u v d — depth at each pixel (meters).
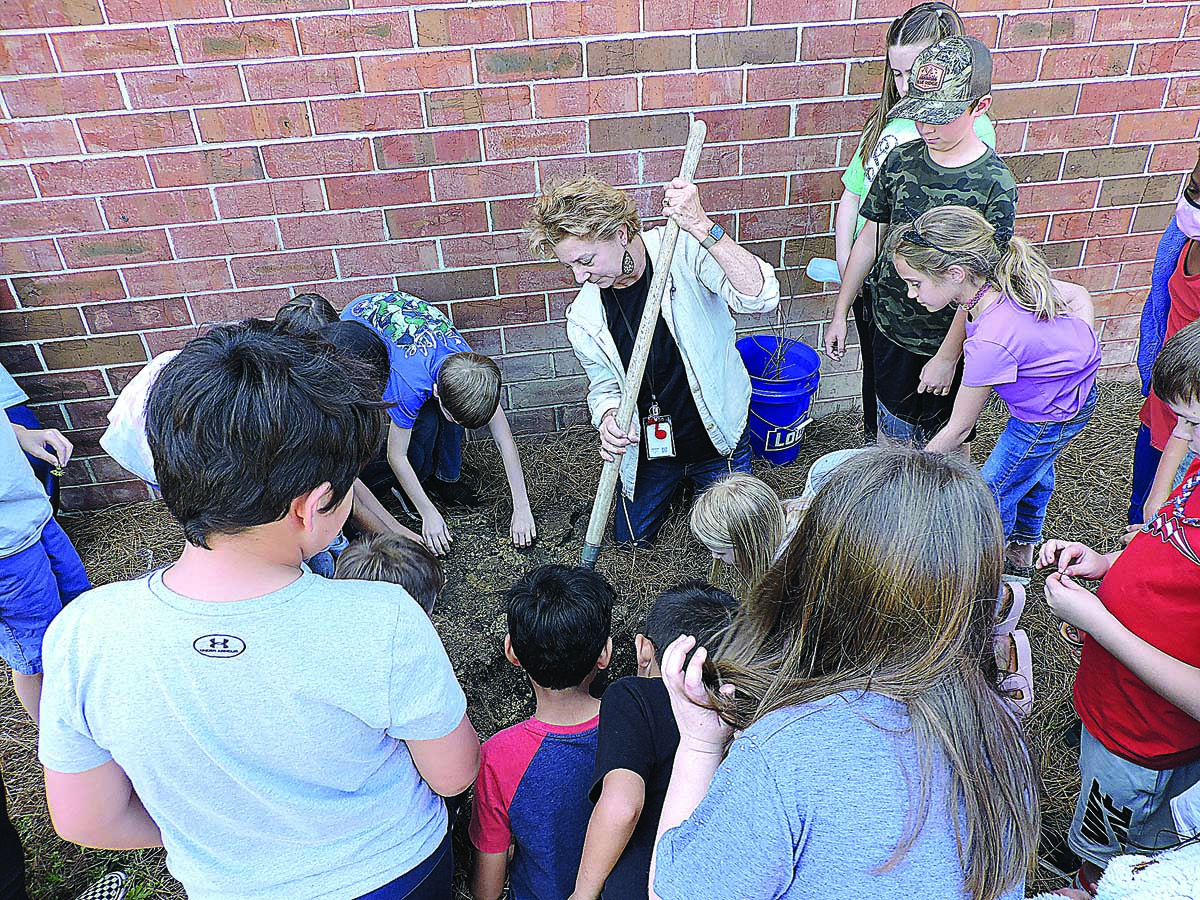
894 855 0.87
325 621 1.08
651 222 3.43
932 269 2.27
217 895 1.23
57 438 2.66
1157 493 2.35
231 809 1.16
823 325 3.79
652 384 2.85
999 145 3.44
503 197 3.28
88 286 3.22
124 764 1.10
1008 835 0.93
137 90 2.89
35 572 2.29
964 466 0.96
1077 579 1.90
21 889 1.99
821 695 0.95
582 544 3.36
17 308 3.21
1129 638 1.55
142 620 1.03
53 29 2.75
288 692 1.06
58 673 1.05
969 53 2.45
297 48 2.89
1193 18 3.23
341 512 1.11
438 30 2.93
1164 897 1.17
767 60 3.13
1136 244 3.74
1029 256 2.28
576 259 2.43
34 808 2.43
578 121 3.17
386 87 3.00
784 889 0.93
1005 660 1.41
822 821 0.88
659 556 3.29
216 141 3.02
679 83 3.13
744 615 1.15
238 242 3.23
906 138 2.88
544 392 3.80
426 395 2.95
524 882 1.86
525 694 2.77
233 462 0.95
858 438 3.89
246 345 1.00
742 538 2.15
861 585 0.92
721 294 2.70
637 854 1.53
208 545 1.04
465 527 3.45
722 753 1.18
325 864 1.25
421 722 1.17
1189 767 1.67
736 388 2.97
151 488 3.67
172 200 3.10
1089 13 3.19
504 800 1.78
